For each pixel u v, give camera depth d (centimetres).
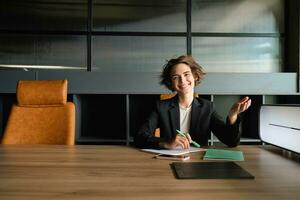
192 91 158
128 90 287
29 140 167
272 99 321
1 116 306
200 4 324
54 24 317
